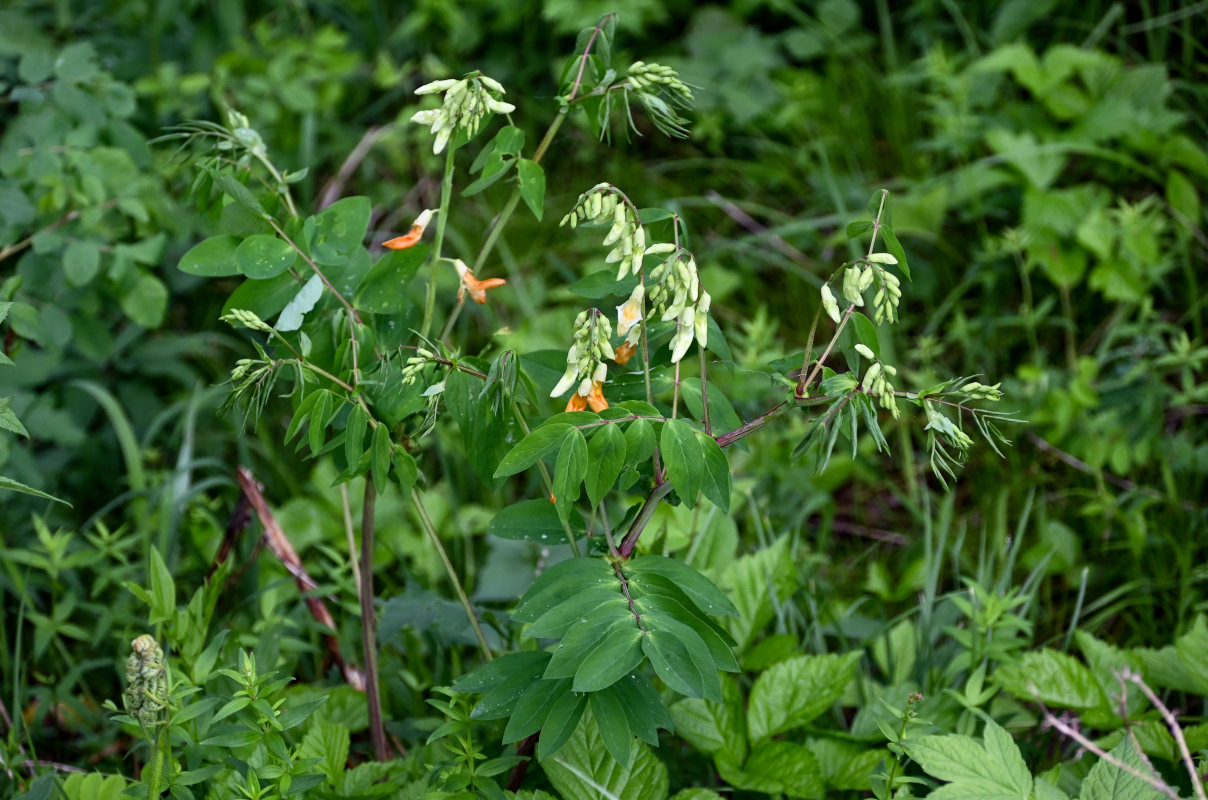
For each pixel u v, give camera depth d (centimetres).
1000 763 167
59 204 278
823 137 430
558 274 403
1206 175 377
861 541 325
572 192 431
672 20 489
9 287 265
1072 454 319
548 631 146
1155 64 400
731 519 252
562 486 150
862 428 329
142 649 154
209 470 322
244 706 166
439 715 231
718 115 444
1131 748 168
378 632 219
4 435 258
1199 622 211
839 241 376
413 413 180
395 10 480
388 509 296
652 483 176
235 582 254
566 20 441
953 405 147
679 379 159
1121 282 346
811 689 213
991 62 399
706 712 210
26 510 293
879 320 149
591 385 153
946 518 265
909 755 170
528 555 265
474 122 160
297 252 177
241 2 419
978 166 389
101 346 299
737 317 382
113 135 303
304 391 172
